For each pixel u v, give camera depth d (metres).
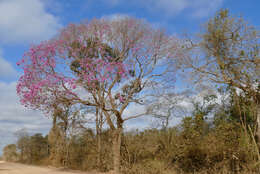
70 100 16.34
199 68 16.27
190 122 16.84
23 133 40.38
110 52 17.80
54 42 16.77
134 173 17.28
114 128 18.34
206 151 16.17
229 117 17.69
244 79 14.45
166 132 18.23
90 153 23.03
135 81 17.64
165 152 17.67
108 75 16.05
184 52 16.91
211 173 15.66
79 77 16.05
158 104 17.67
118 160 17.59
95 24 17.80
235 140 15.31
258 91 14.48
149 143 18.48
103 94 16.91
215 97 19.25
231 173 14.88
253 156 14.23
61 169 22.34
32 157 36.50
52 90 15.83
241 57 14.49
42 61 16.06
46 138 38.88
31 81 15.70
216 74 15.62
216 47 15.07
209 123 19.19
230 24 14.90
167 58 17.55
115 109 17.22
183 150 16.50
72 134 25.27
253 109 14.89
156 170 16.69
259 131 14.62
